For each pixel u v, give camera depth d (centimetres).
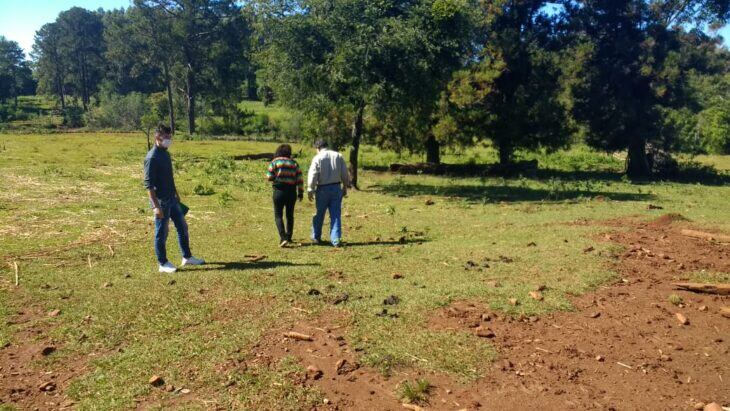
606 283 601
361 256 765
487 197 1564
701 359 429
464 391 380
